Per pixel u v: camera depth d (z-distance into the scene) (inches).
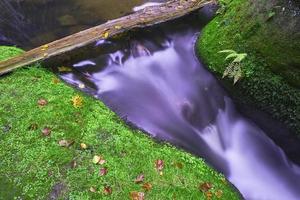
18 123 188.4
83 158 174.4
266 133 214.4
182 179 171.0
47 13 288.5
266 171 202.2
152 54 259.6
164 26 265.6
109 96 226.8
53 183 164.1
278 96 200.5
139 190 163.0
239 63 209.5
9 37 270.2
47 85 212.7
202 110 226.5
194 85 239.0
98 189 162.1
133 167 172.6
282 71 196.9
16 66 219.6
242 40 219.6
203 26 269.3
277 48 199.9
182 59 254.2
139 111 219.8
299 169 204.2
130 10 291.9
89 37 241.9
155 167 174.1
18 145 178.7
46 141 180.9
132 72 248.2
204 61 239.9
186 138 208.2
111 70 244.4
